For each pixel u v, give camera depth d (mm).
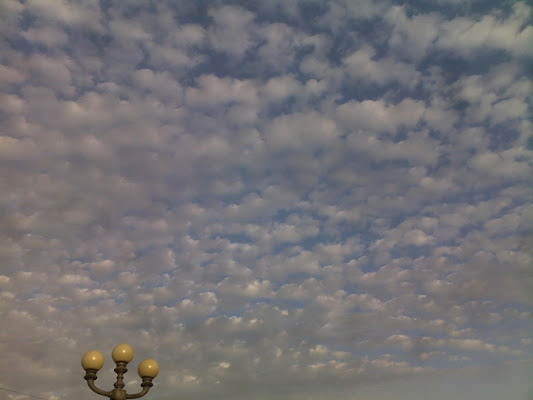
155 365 14625
